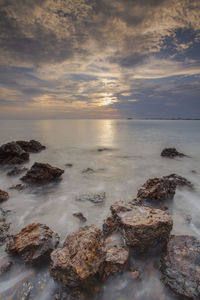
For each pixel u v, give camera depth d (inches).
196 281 148.8
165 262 171.9
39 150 924.0
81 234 185.3
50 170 448.5
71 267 147.3
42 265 179.6
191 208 309.1
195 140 1423.5
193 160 732.0
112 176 519.5
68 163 684.1
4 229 237.0
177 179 420.5
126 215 224.8
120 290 154.3
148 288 156.3
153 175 531.8
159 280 163.2
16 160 633.6
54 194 376.2
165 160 738.8
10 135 1748.3
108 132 2252.7
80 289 150.6
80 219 272.1
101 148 1045.8
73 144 1194.6
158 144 1216.2
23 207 313.6
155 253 192.5
